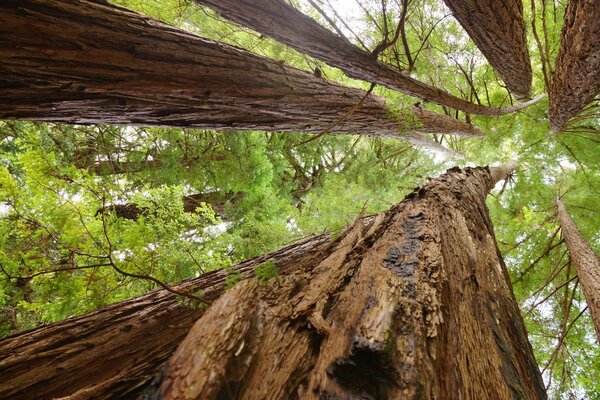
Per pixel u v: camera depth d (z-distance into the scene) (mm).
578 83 4414
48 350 2367
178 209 4711
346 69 3197
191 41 2381
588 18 3340
